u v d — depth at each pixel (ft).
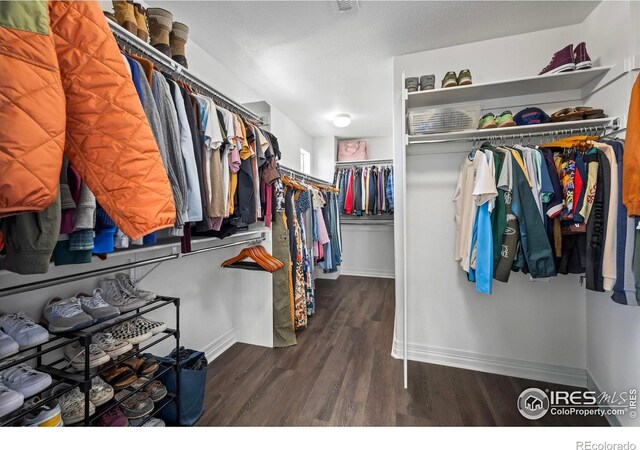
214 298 6.44
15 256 1.90
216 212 3.95
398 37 5.84
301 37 5.91
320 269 13.74
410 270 6.36
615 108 4.42
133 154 2.06
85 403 2.86
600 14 4.81
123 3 3.29
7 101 1.53
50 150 1.67
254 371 5.82
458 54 6.06
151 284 4.86
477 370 5.89
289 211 7.66
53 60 1.70
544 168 4.46
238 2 4.89
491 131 4.97
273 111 10.19
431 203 6.21
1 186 1.52
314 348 6.86
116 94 2.02
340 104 9.82
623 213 3.66
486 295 5.89
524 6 4.91
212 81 6.73
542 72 5.15
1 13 1.53
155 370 3.85
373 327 8.11
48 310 3.18
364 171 12.42
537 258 4.34
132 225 2.07
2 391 2.42
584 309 5.32
